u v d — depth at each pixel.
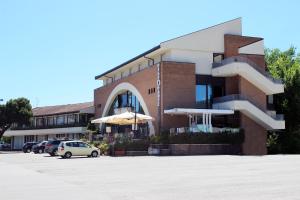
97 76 62.81
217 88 44.62
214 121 43.56
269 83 43.56
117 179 16.48
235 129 40.62
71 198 11.63
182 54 43.41
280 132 49.47
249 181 14.59
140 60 48.97
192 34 43.94
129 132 45.91
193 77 42.88
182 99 42.16
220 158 29.28
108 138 43.09
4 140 94.75
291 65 54.62
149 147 37.75
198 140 37.78
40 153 50.75
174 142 37.06
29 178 17.73
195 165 22.67
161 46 42.59
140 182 15.24
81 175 18.66
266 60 61.22
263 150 43.00
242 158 29.09
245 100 41.81
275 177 15.75
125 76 53.50
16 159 34.75
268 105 49.31
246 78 43.44
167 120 41.31
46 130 74.06
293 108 49.03
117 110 52.44
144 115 42.06
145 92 45.44
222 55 45.44
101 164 25.48
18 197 12.02
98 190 13.30
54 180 16.72
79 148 37.06
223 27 45.50
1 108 72.44
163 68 41.81
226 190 12.47
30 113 74.19
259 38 47.03
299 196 11.05
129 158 31.72
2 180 16.95
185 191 12.52
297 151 48.06
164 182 15.01
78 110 66.75
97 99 62.41
